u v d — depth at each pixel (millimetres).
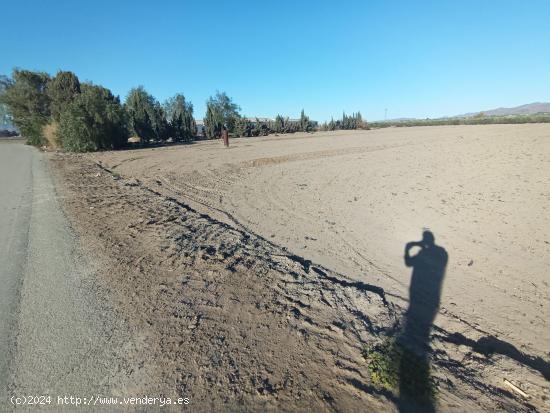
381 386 2646
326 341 3148
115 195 9398
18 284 4035
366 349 3094
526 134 27422
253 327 3287
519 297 4527
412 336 3504
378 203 9172
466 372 3010
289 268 4840
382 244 6320
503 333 3785
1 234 5941
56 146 28797
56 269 4457
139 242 5500
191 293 3881
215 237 5918
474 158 16688
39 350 2857
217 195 10086
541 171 12633
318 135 48469
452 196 9742
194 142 38125
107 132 26547
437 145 23625
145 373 2617
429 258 5727
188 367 2697
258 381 2592
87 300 3676
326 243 6273
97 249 5188
